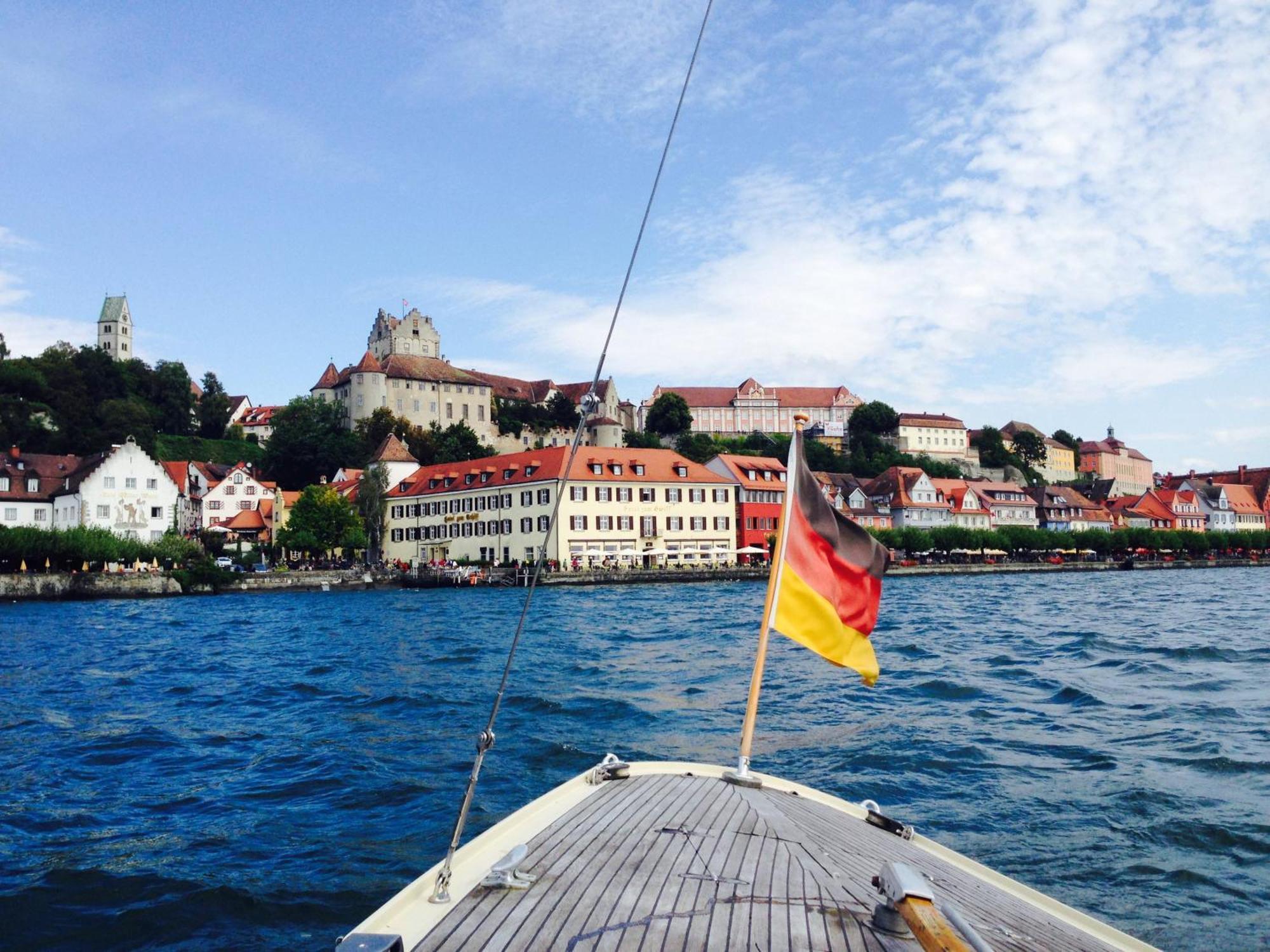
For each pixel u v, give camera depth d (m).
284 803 15.22
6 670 33.50
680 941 5.71
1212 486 187.88
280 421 167.62
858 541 10.66
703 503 109.44
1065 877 11.69
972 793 15.38
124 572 85.69
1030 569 130.25
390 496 122.50
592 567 98.88
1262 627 44.16
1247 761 17.00
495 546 107.00
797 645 36.81
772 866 6.96
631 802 8.60
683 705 23.55
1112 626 45.88
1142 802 14.67
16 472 105.75
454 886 6.52
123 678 30.86
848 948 5.71
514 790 15.76
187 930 10.32
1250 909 10.70
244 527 131.88
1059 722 21.08
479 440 174.38
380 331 186.38
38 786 16.55
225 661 35.38
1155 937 9.98
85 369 161.00
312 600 81.38
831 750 18.47
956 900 7.26
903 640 39.44
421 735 20.38
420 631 46.59
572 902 6.24
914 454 195.62
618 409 195.75
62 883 11.63
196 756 18.97
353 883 11.66
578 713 22.58
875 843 8.37
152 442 152.38
